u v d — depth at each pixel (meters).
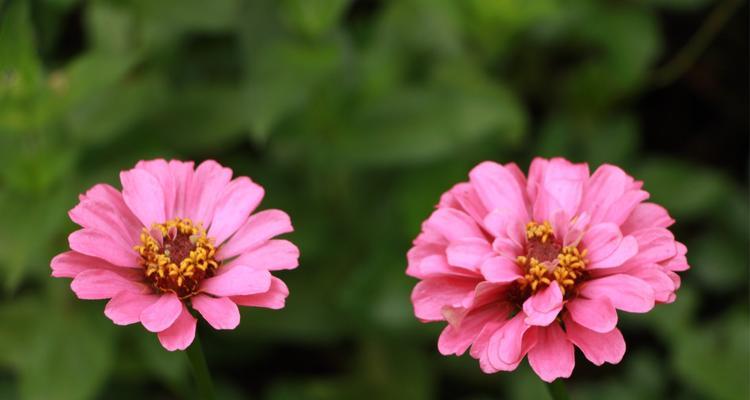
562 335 0.68
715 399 0.87
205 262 0.69
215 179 0.71
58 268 0.68
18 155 0.80
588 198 0.70
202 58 0.91
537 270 0.69
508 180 0.71
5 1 0.80
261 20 0.84
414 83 0.89
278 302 0.68
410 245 0.86
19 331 0.83
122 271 0.69
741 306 0.90
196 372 0.70
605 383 0.89
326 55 0.81
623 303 0.68
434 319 0.69
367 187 0.89
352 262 0.88
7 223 0.79
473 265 0.68
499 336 0.67
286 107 0.81
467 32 0.88
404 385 0.87
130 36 0.88
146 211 0.70
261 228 0.70
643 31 0.91
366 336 0.88
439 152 0.86
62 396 0.81
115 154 0.85
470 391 0.91
